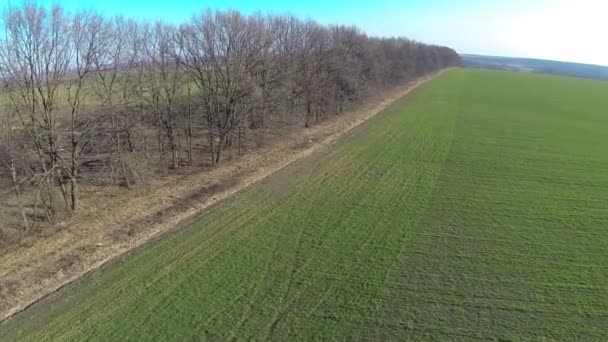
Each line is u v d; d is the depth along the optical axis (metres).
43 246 19.47
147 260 18.44
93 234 20.70
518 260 18.77
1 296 15.70
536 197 26.33
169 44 32.28
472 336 13.93
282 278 17.12
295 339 13.67
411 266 18.14
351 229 21.62
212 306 15.24
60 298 15.77
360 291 16.31
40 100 25.67
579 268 18.19
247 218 22.83
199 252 19.12
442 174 30.56
